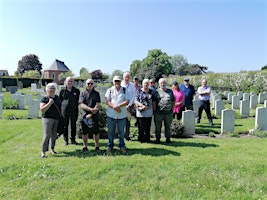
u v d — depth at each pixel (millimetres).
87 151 6727
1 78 43219
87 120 6637
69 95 7348
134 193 4586
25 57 85125
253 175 5312
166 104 7527
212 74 39625
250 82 33062
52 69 76062
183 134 8859
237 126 10562
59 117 6465
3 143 7707
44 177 5109
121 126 6629
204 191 4676
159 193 4602
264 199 4426
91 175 5148
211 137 8836
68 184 4840
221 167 5578
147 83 7352
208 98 10922
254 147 7316
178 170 5414
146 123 7617
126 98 6617
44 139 6250
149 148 7082
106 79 68688
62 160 5941
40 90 34031
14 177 5145
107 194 4512
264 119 9641
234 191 4719
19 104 16594
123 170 5402
